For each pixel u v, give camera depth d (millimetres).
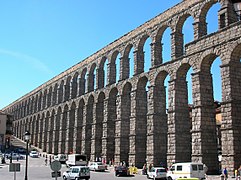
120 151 70188
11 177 52312
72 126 98438
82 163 74188
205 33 52875
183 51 58000
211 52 48906
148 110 62188
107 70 79875
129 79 69812
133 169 58875
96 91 84250
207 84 50938
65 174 46969
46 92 124125
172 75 56969
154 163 58969
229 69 45594
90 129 88062
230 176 42812
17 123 159875
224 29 47344
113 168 69438
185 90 56688
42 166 80438
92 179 48969
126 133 71375
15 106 166750
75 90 100562
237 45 45031
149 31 65312
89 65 90688
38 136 127375
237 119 44562
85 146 87250
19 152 120625
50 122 114812
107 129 77000
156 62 62750
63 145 102250
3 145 135625
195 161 49031
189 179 22562
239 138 44188
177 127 54844
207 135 49281
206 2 51656
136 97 66938
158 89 62000
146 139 66125
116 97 78938
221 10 48406
